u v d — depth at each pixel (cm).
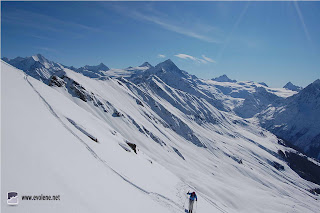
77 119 2780
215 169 16912
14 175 707
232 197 7331
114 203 1020
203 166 16125
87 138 2153
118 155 2430
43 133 1338
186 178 7419
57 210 663
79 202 795
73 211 711
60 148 1272
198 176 8506
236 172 18925
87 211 768
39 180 766
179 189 2744
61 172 942
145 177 2230
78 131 2202
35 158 911
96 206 857
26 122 1344
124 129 13088
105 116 12938
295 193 19338
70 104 3928
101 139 2630
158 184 2317
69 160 1171
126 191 1368
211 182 8238
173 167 8888
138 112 19850
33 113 1680
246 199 7688
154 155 12056
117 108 14750
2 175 674
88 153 1633
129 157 2836
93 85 17238
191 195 1880
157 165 4303
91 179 1123
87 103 12862
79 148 1585
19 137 1032
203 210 2342
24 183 698
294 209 8075
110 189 1179
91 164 1403
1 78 2414
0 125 1070
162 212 1410
